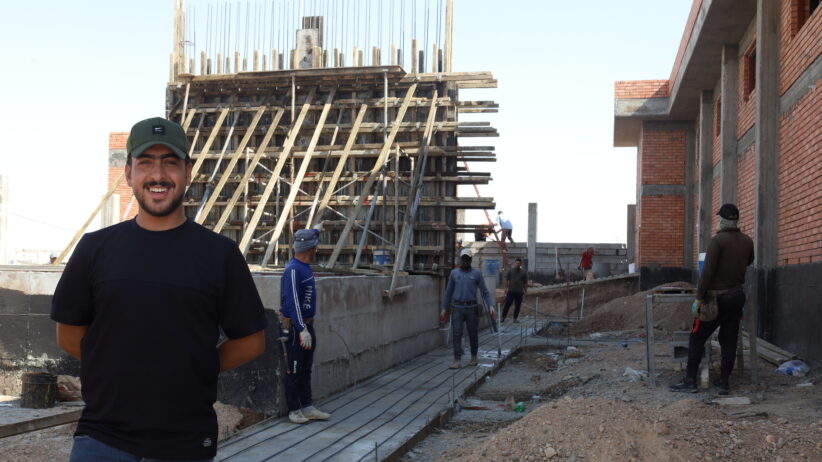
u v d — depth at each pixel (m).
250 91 19.91
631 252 33.28
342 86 19.19
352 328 9.97
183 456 2.52
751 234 15.07
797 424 5.68
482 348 15.05
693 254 24.44
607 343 15.52
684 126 25.03
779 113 12.46
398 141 18.39
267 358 7.76
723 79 17.23
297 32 19.59
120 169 26.31
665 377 9.36
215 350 2.64
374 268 15.59
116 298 2.52
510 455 5.40
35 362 8.96
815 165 10.06
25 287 9.05
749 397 7.76
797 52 11.21
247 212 18.73
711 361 9.70
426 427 7.39
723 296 7.95
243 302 2.69
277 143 19.48
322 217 18.08
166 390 2.51
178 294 2.54
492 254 35.00
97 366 2.53
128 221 2.70
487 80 18.19
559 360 13.35
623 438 5.30
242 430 7.01
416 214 17.44
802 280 10.19
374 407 8.37
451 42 18.64
